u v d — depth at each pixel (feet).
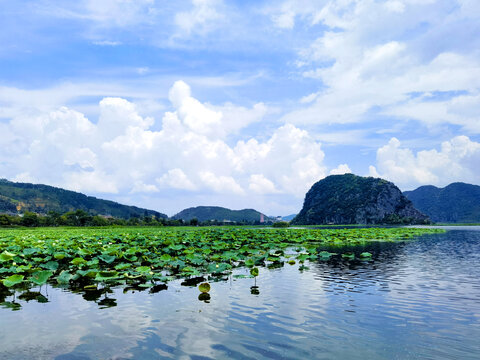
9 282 33.47
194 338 20.90
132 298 30.86
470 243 95.91
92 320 24.52
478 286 35.94
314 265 51.42
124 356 18.40
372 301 29.66
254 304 28.63
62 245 67.56
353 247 82.84
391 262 54.70
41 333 21.97
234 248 72.49
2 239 85.10
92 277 41.04
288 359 17.94
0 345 20.04
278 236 111.45
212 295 31.89
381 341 20.47
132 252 56.54
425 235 143.95
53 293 33.14
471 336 21.36
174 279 40.01
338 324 23.47
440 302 29.32
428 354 18.63
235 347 19.51
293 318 24.76
